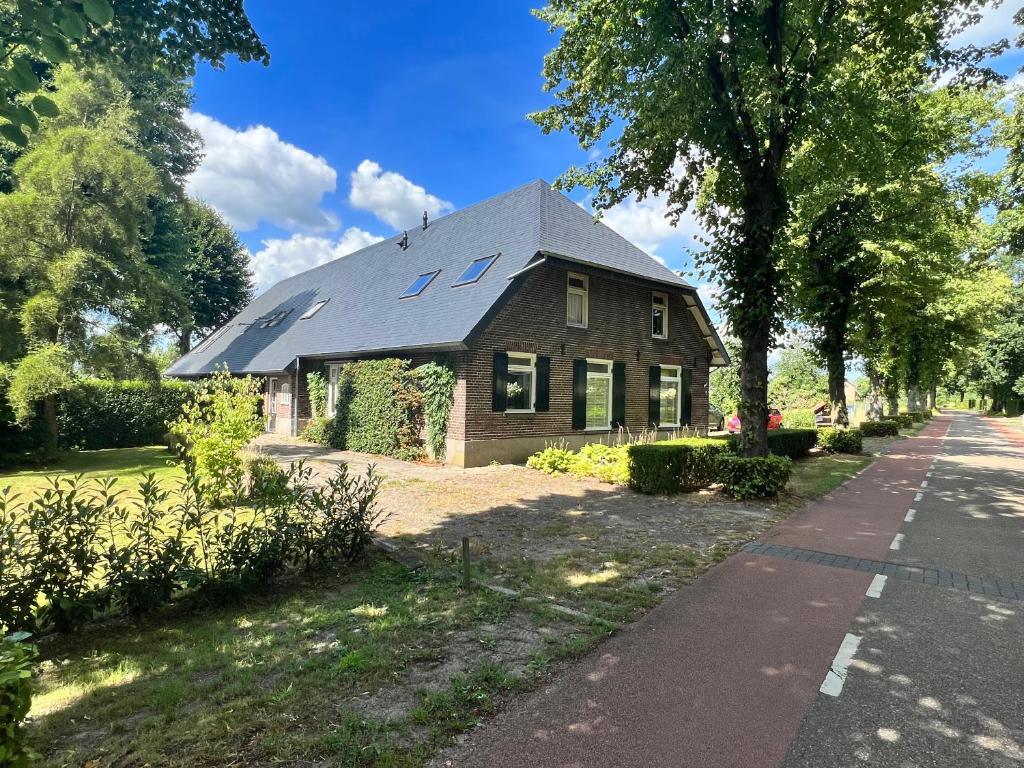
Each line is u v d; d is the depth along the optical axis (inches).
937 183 665.6
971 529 307.0
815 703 130.6
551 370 610.2
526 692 133.6
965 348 1275.8
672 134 366.9
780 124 392.2
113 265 565.3
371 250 984.3
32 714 122.5
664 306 761.0
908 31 374.9
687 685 137.8
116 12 244.1
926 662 151.9
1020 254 697.0
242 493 313.9
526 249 591.8
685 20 359.9
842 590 208.2
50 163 523.2
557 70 432.1
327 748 110.2
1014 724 123.4
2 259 522.6
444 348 536.7
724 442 464.8
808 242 720.3
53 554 161.3
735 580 218.2
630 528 301.1
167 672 142.1
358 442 646.5
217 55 277.3
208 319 1331.2
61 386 512.7
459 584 207.6
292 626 170.2
